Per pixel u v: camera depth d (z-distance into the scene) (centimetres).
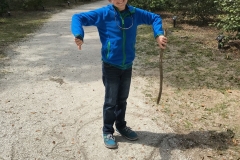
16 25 975
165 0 1023
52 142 311
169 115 364
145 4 1066
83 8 1452
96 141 312
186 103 394
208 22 902
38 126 342
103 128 309
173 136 319
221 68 521
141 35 795
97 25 256
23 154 292
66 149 300
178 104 392
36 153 293
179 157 285
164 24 914
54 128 338
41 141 313
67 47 705
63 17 1166
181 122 347
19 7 1328
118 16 252
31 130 334
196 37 740
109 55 261
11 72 524
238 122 346
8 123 348
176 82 465
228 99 404
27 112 375
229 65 535
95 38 807
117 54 260
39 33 862
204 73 499
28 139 316
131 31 259
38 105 395
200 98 408
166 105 390
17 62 582
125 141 311
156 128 335
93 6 1541
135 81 473
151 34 803
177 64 548
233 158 282
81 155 290
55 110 382
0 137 319
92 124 347
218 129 332
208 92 426
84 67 556
